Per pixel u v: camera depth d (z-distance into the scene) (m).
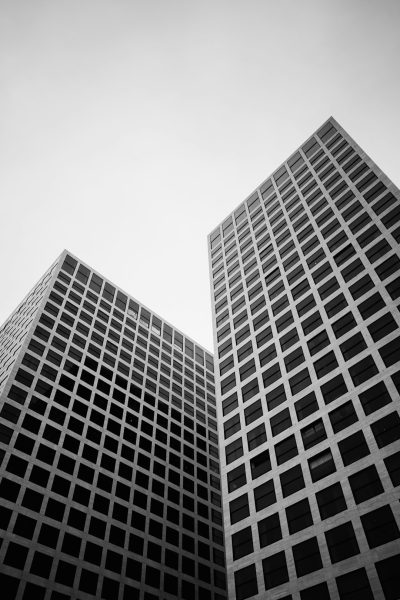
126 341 91.81
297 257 62.09
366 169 64.69
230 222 83.38
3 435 59.34
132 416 78.94
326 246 59.12
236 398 52.91
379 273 49.72
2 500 53.56
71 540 55.84
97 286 96.62
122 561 58.97
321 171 72.38
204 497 78.19
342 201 63.38
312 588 33.81
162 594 60.06
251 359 55.38
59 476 60.66
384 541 32.44
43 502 56.62
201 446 87.12
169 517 69.81
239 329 61.00
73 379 74.56
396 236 51.69
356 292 50.06
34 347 73.56
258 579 37.28
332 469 38.69
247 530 40.94
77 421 69.19
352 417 40.50
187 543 68.94
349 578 32.47
